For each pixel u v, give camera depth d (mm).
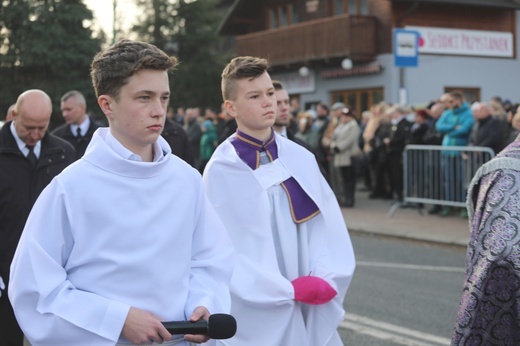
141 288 2262
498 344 2232
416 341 5535
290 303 3387
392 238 10500
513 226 2199
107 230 2258
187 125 15891
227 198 3531
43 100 4336
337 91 24188
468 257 2334
